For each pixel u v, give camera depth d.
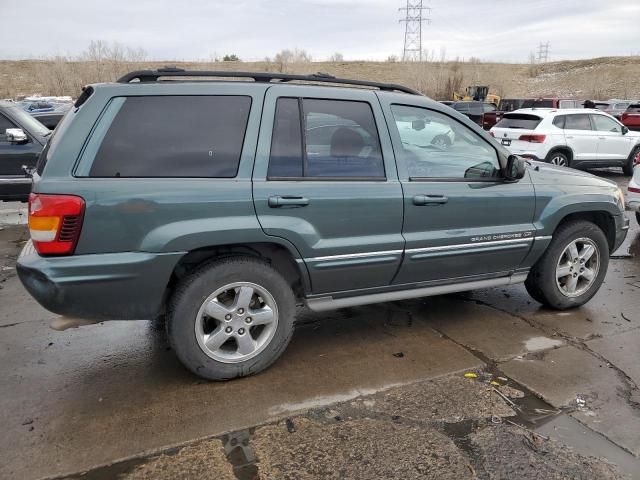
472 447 2.63
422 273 3.69
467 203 3.71
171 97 3.02
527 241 4.02
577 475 2.44
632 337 3.95
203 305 3.05
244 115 3.13
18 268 2.83
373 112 3.50
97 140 2.84
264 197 3.06
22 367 3.41
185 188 2.91
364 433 2.72
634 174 7.46
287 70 47.06
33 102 19.03
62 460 2.49
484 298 4.78
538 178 4.16
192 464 2.47
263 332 3.28
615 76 51.41
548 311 4.47
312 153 3.27
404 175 3.53
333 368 3.41
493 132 12.62
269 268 3.18
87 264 2.77
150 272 2.87
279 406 2.96
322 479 2.39
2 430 2.71
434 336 3.93
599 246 4.45
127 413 2.88
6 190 7.49
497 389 3.17
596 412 2.95
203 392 3.10
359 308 4.49
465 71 51.00
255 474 2.41
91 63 39.66
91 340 3.83
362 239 3.37
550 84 52.62
